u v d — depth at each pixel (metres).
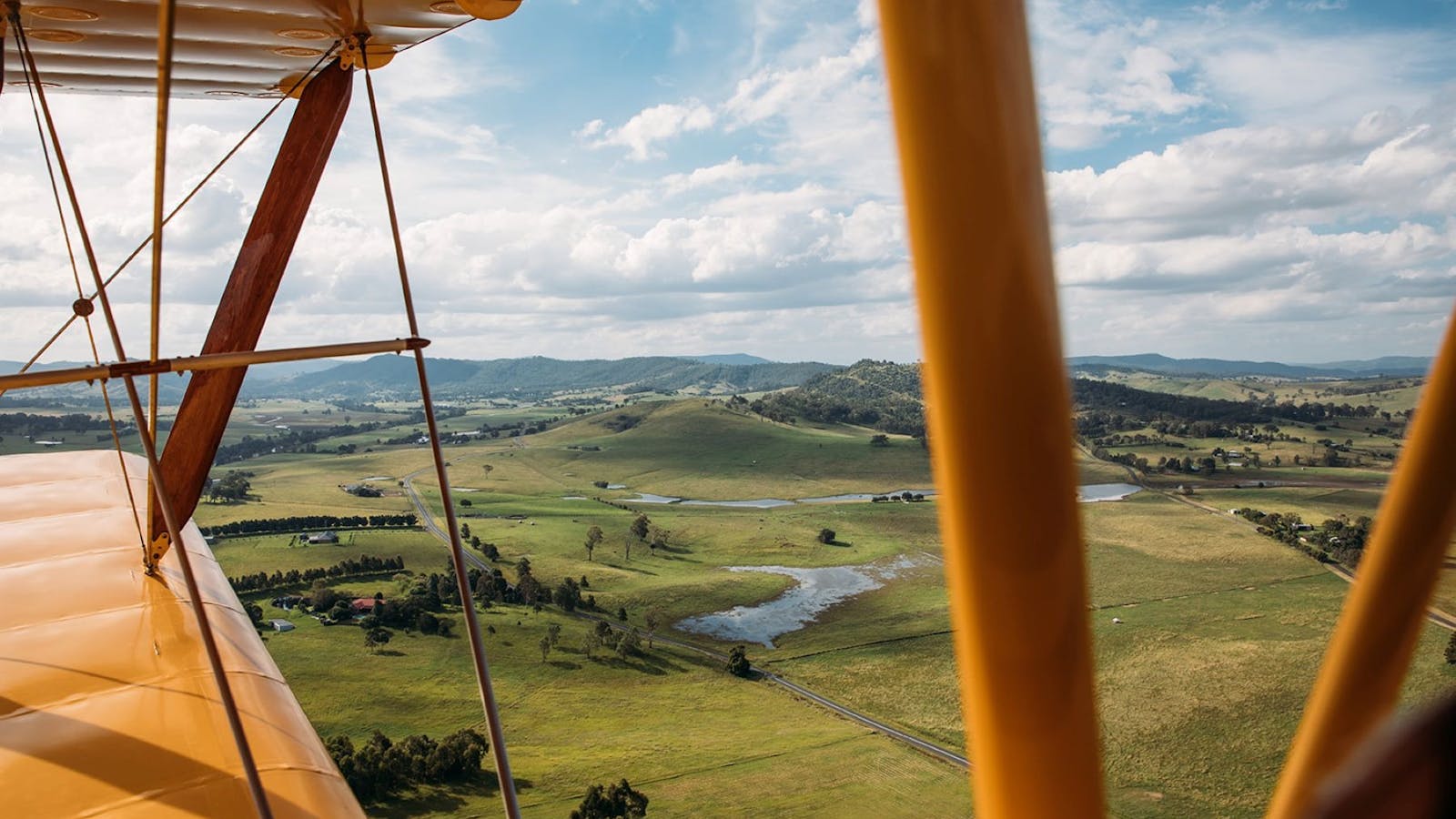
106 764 3.38
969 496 0.92
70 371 3.19
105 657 4.27
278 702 4.04
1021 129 0.87
